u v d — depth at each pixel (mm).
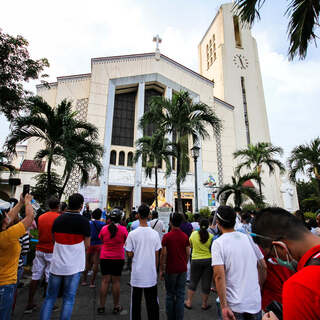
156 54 28188
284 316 833
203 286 4266
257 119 33438
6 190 18766
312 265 862
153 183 24641
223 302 1990
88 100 24672
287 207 29234
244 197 16531
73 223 3266
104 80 25688
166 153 11898
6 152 9750
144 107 28109
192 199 25766
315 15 4578
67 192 21203
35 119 9523
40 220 4234
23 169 20391
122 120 27250
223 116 30422
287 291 848
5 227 2561
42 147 22562
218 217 2410
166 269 3525
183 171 10484
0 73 8234
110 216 4285
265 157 20047
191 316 3898
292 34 4867
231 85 33500
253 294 2047
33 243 7098
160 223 5609
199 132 10797
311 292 761
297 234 1009
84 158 10977
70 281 3080
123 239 4219
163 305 4426
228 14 37219
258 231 1182
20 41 8320
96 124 24094
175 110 10906
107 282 4047
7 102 8789
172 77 28625
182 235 3656
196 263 4309
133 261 3250
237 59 35281
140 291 3172
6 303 2469
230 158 28969
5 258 2535
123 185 23609
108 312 3967
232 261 2125
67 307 2963
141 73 27219
